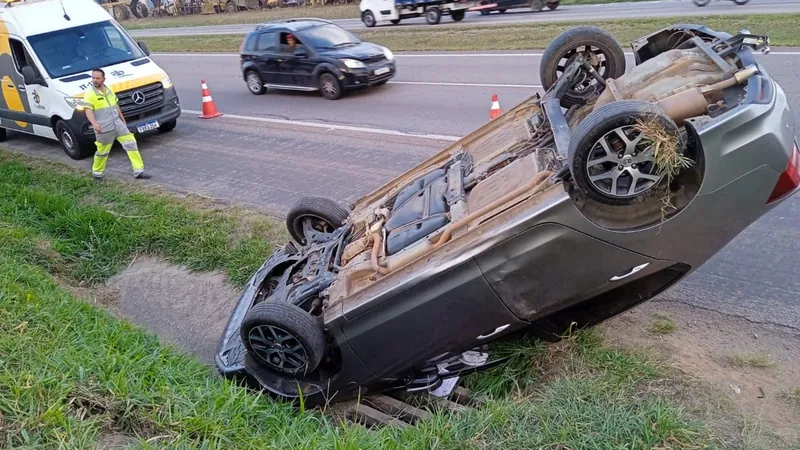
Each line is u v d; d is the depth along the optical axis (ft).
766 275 18.79
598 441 12.48
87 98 33.73
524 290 14.02
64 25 42.37
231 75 65.72
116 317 22.17
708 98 13.96
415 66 55.67
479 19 81.61
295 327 15.47
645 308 17.92
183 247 26.48
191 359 18.72
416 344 15.02
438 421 13.75
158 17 171.22
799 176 13.74
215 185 32.76
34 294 20.49
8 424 12.48
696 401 13.98
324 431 14.28
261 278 19.90
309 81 49.37
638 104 12.51
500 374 15.85
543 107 17.13
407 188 18.43
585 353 15.44
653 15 64.18
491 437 13.06
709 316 17.29
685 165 12.79
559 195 13.23
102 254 26.91
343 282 15.98
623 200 13.12
